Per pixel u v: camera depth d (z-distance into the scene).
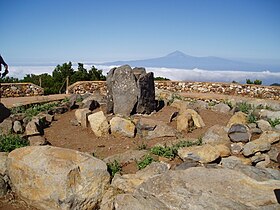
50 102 13.80
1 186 5.99
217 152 6.45
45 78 24.89
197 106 11.02
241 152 6.80
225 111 10.59
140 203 4.99
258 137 7.45
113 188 5.75
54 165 5.49
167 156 6.78
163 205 4.86
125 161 6.84
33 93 18.36
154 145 7.69
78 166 5.57
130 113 10.10
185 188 5.09
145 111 10.26
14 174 5.91
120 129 8.56
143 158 6.85
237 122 8.44
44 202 5.47
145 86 10.22
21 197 5.86
